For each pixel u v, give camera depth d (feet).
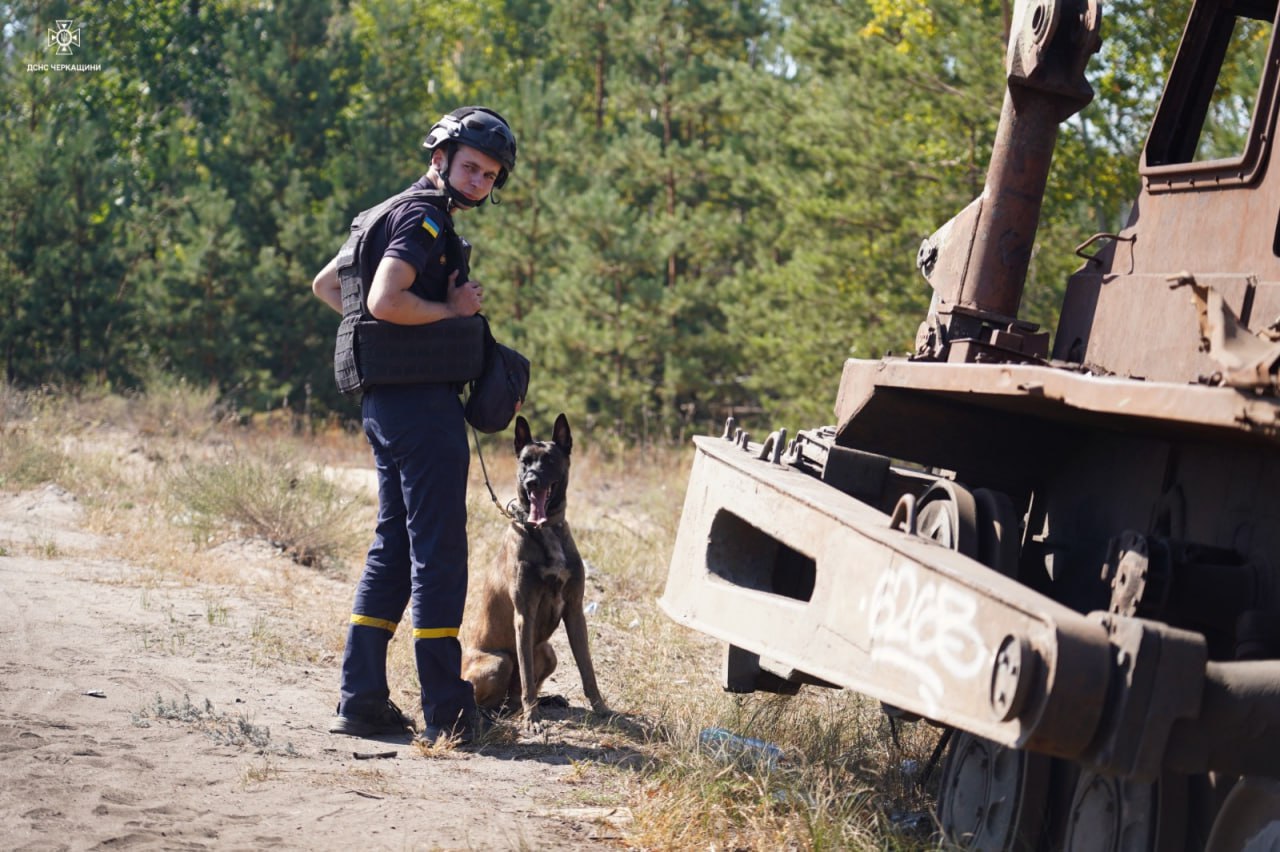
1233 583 9.85
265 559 29.86
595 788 14.14
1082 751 8.43
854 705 17.99
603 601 27.35
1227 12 11.93
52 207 74.84
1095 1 13.01
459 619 16.60
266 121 87.76
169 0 103.04
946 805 12.83
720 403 82.33
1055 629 8.35
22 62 81.82
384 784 13.82
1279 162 9.98
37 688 16.57
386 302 15.64
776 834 12.20
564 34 97.66
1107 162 48.21
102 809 11.88
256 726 15.97
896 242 62.69
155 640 20.35
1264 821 8.89
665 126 91.20
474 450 67.21
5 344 74.54
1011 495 14.05
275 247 85.40
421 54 107.14
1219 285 10.24
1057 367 11.64
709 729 15.92
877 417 13.51
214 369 79.20
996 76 54.39
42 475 39.96
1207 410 7.90
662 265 78.38
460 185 16.43
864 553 11.04
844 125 61.52
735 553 14.74
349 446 65.26
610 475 58.44
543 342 76.69
